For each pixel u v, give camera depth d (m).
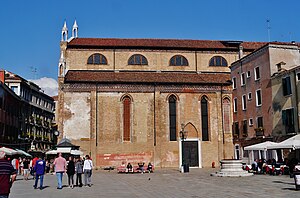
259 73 48.00
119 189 23.30
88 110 53.94
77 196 19.20
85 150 52.81
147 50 60.69
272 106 44.44
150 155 53.94
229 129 56.59
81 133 53.25
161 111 55.38
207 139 56.03
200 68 61.19
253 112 49.47
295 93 39.91
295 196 18.08
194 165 54.78
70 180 27.03
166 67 60.59
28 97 76.81
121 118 54.34
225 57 62.06
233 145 55.81
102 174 42.47
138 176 37.69
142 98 55.28
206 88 56.88
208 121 56.41
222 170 35.44
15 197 18.78
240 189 22.20
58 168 23.73
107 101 54.44
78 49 59.34
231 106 56.94
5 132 56.59
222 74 61.19
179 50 61.31
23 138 70.50
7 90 56.91
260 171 38.44
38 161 23.84
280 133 42.47
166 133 55.00
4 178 10.39
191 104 56.31
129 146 53.78
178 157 54.62
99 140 53.34
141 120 54.72
